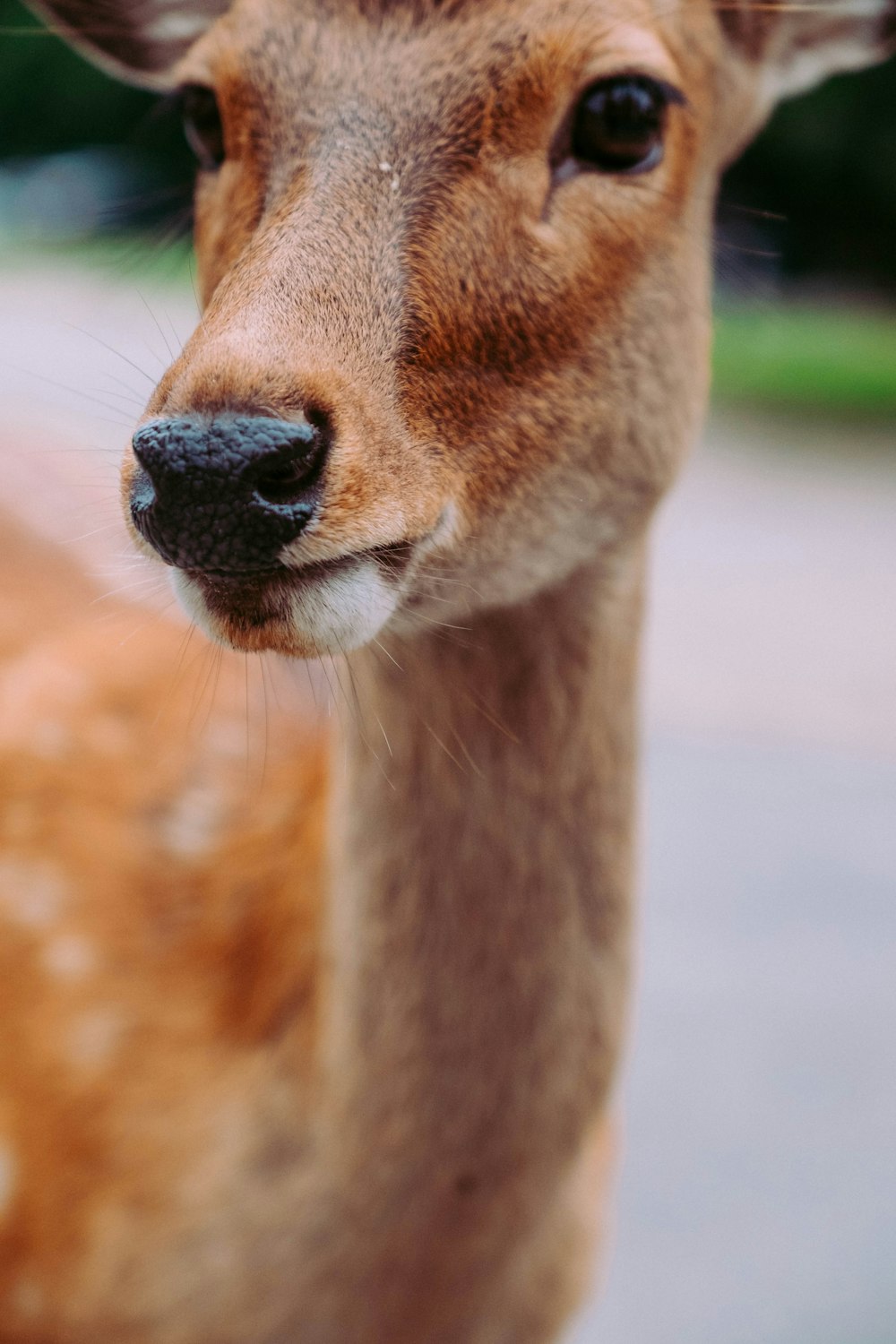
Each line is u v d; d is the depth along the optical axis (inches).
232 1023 89.0
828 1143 158.1
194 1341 87.7
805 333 727.7
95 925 95.8
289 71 72.9
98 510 146.7
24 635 120.6
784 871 205.6
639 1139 157.6
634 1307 135.7
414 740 79.3
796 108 719.1
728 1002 179.2
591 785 81.4
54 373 448.5
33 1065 93.4
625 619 82.4
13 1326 92.6
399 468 65.8
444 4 72.9
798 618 312.5
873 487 454.0
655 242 78.9
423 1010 80.7
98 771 103.5
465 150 71.6
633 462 80.5
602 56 73.7
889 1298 138.1
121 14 100.3
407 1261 84.0
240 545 60.0
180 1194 86.9
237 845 94.3
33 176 996.6
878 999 179.3
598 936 82.5
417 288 68.7
